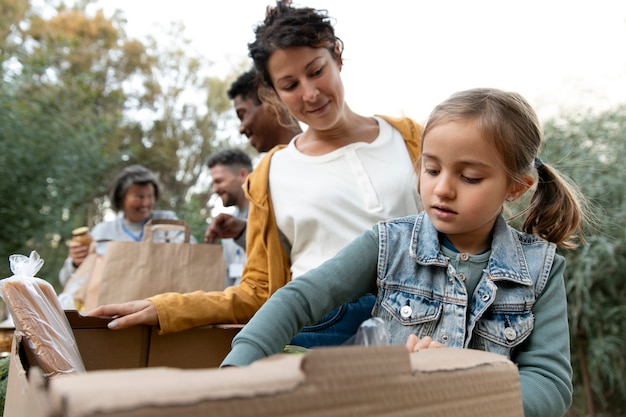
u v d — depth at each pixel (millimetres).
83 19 12367
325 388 388
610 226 2535
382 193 1296
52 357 825
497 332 890
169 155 14102
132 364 1141
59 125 5426
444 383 480
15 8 9562
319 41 1297
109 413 303
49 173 5043
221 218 1982
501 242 946
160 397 323
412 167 1350
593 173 2709
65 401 309
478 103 894
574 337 2859
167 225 1895
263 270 1359
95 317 1101
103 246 2801
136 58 13844
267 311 869
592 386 2881
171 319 1146
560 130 2951
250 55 1450
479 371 532
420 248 985
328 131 1390
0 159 4668
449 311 926
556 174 1079
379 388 420
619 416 2914
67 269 2785
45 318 879
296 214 1306
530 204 1113
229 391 347
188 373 376
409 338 794
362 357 414
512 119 903
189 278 1744
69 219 5676
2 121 4762
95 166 5801
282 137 2240
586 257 2594
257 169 1447
